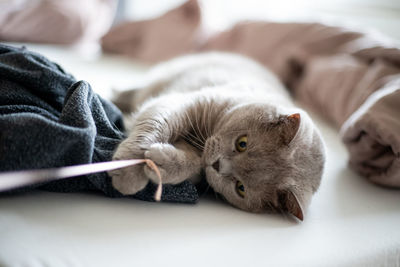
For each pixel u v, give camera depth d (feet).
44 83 1.25
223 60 2.17
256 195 1.35
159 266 1.00
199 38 3.27
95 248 1.00
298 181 1.35
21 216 1.04
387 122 1.51
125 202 1.19
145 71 2.92
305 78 2.41
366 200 1.44
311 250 1.14
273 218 1.30
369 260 1.16
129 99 2.01
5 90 1.20
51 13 3.21
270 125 1.41
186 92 1.74
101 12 3.73
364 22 3.08
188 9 3.38
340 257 1.13
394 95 1.60
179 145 1.44
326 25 2.71
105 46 3.55
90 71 2.56
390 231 1.27
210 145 1.42
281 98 1.71
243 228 1.19
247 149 1.39
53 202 1.12
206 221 1.19
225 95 1.57
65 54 3.03
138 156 1.22
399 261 1.19
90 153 1.10
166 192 1.21
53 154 1.05
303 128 1.37
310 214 1.32
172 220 1.16
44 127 1.03
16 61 1.28
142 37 3.47
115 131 1.31
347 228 1.26
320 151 1.44
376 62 2.10
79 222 1.07
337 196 1.44
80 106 1.13
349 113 1.94
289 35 2.80
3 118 1.02
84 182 1.15
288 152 1.36
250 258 1.07
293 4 3.70
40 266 0.93
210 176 1.40
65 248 0.98
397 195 1.50
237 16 4.04
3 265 0.91
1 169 1.01
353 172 1.63
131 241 1.04
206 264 1.03
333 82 2.14
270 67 2.72
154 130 1.32
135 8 4.55
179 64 2.16
